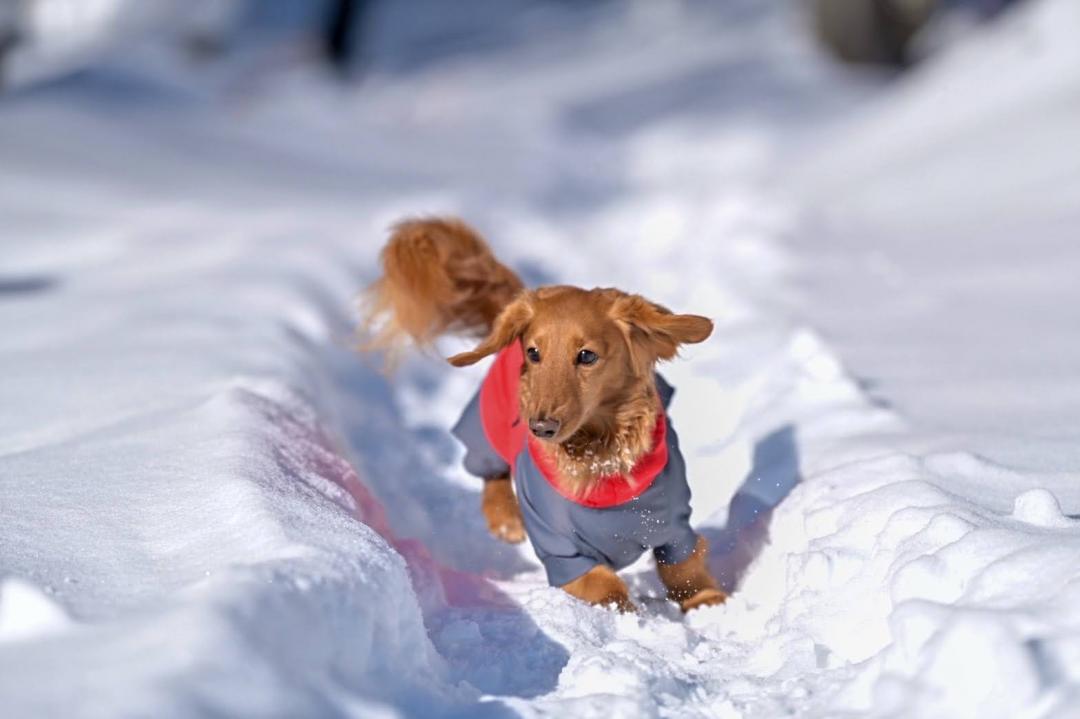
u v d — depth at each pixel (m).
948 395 5.21
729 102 21.58
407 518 4.88
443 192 12.64
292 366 5.71
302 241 9.33
